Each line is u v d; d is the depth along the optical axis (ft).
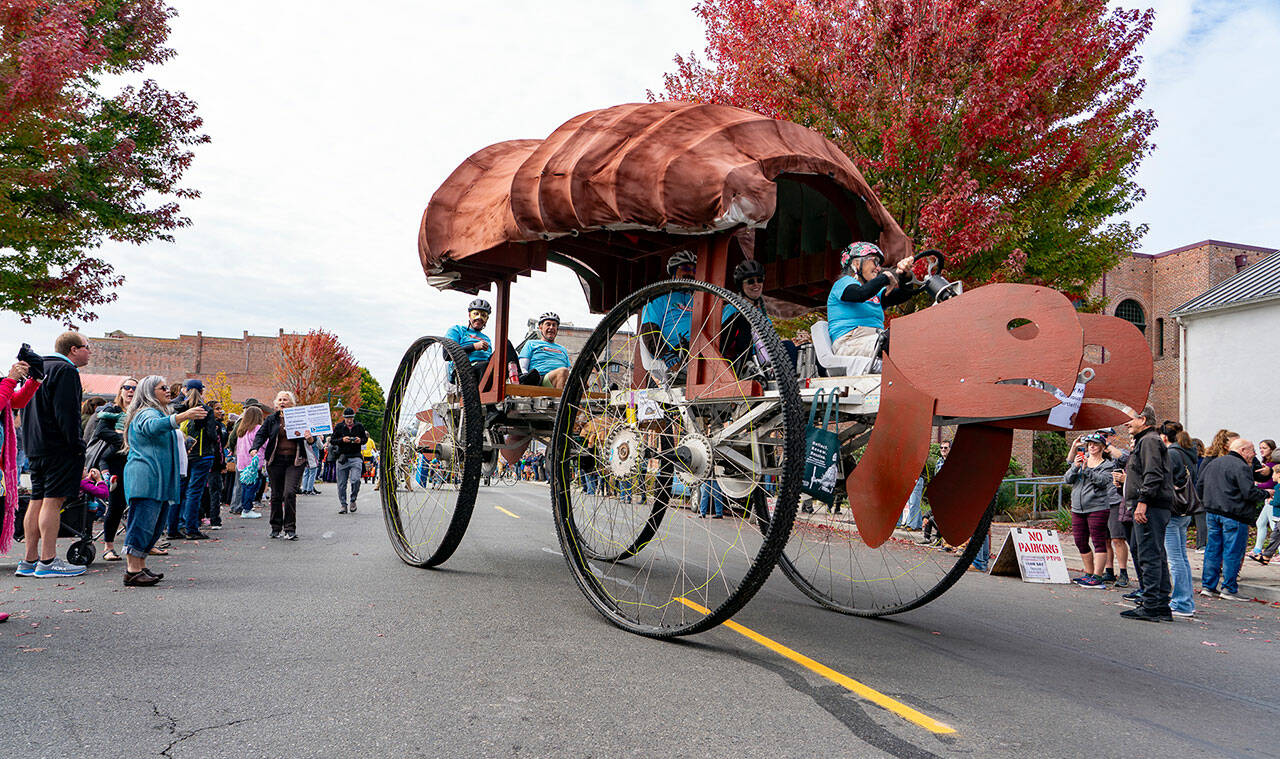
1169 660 16.15
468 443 20.97
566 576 21.63
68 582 19.80
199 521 30.17
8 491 17.37
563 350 27.94
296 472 30.50
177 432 21.34
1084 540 27.89
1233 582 26.53
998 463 15.40
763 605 19.20
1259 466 36.27
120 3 38.68
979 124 33.01
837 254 19.76
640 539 22.25
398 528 24.97
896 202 35.35
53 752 8.82
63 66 30.50
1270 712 12.53
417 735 9.61
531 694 11.32
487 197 20.35
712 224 14.93
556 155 17.29
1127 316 79.51
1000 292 12.73
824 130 36.78
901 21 33.65
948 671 13.73
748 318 14.01
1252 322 54.49
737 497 16.35
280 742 9.25
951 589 23.91
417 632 14.73
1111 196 38.70
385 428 26.16
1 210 33.09
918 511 34.91
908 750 9.75
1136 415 13.16
